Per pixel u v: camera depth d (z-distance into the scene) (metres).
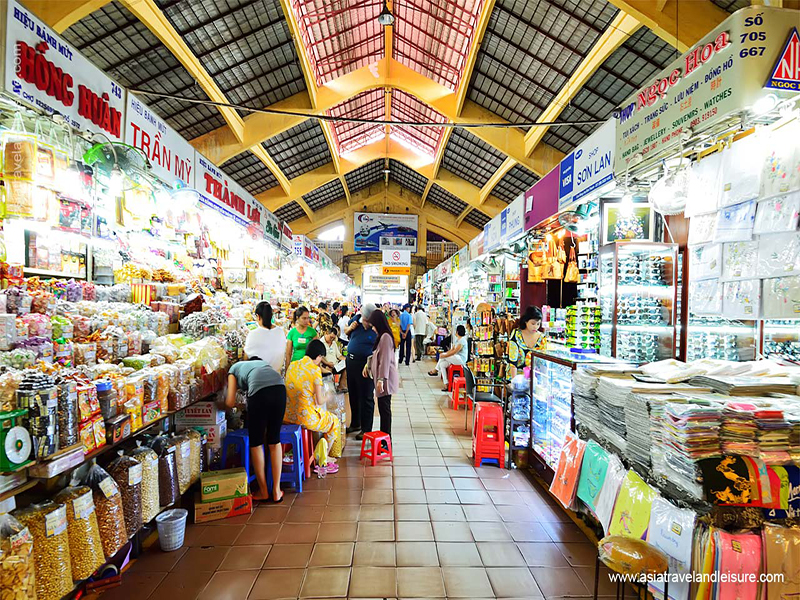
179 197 4.70
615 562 1.66
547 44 7.04
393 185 23.84
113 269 3.84
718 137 2.45
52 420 1.79
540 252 6.48
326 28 8.34
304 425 3.74
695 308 2.66
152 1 5.55
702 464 1.77
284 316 7.34
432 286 22.39
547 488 3.58
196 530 2.91
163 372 2.77
